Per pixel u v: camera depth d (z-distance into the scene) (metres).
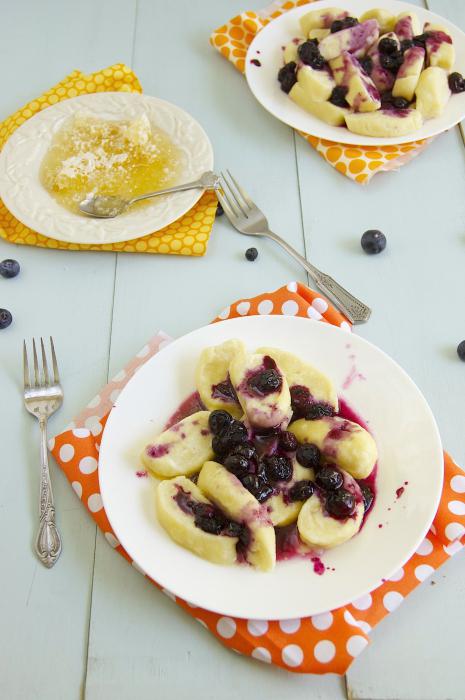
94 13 1.18
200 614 0.73
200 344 0.83
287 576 0.71
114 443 0.78
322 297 0.89
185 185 0.96
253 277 0.94
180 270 0.94
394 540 0.72
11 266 0.94
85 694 0.71
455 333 0.89
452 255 0.94
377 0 1.10
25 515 0.79
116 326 0.91
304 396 0.78
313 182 1.00
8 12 1.18
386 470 0.76
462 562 0.76
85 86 1.08
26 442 0.83
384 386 0.79
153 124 1.02
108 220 0.94
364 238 0.94
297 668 0.70
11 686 0.72
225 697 0.71
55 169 0.99
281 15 1.11
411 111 0.98
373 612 0.72
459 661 0.72
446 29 1.04
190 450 0.76
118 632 0.74
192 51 1.14
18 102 1.09
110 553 0.77
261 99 1.03
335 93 1.00
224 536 0.71
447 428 0.83
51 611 0.75
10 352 0.89
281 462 0.74
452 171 1.01
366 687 0.71
